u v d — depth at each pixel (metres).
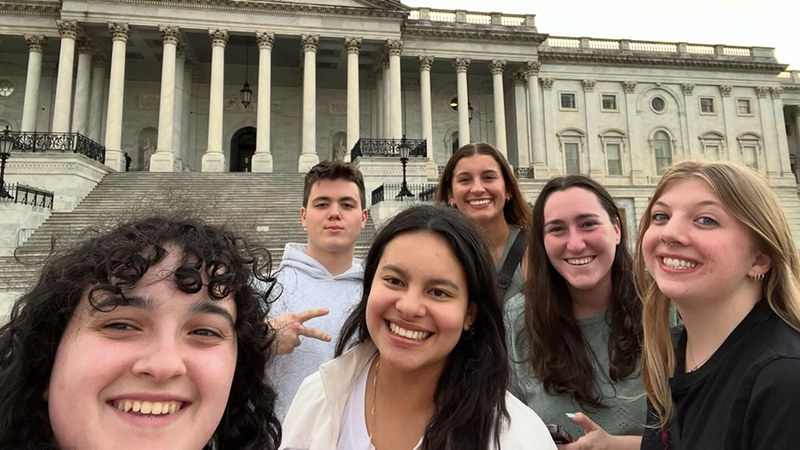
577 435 0.93
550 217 0.97
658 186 0.74
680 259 0.67
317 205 1.23
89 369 0.42
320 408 0.71
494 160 1.35
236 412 0.56
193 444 0.45
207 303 0.48
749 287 0.66
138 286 0.45
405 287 0.65
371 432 0.67
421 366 0.64
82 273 0.45
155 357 0.43
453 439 0.61
